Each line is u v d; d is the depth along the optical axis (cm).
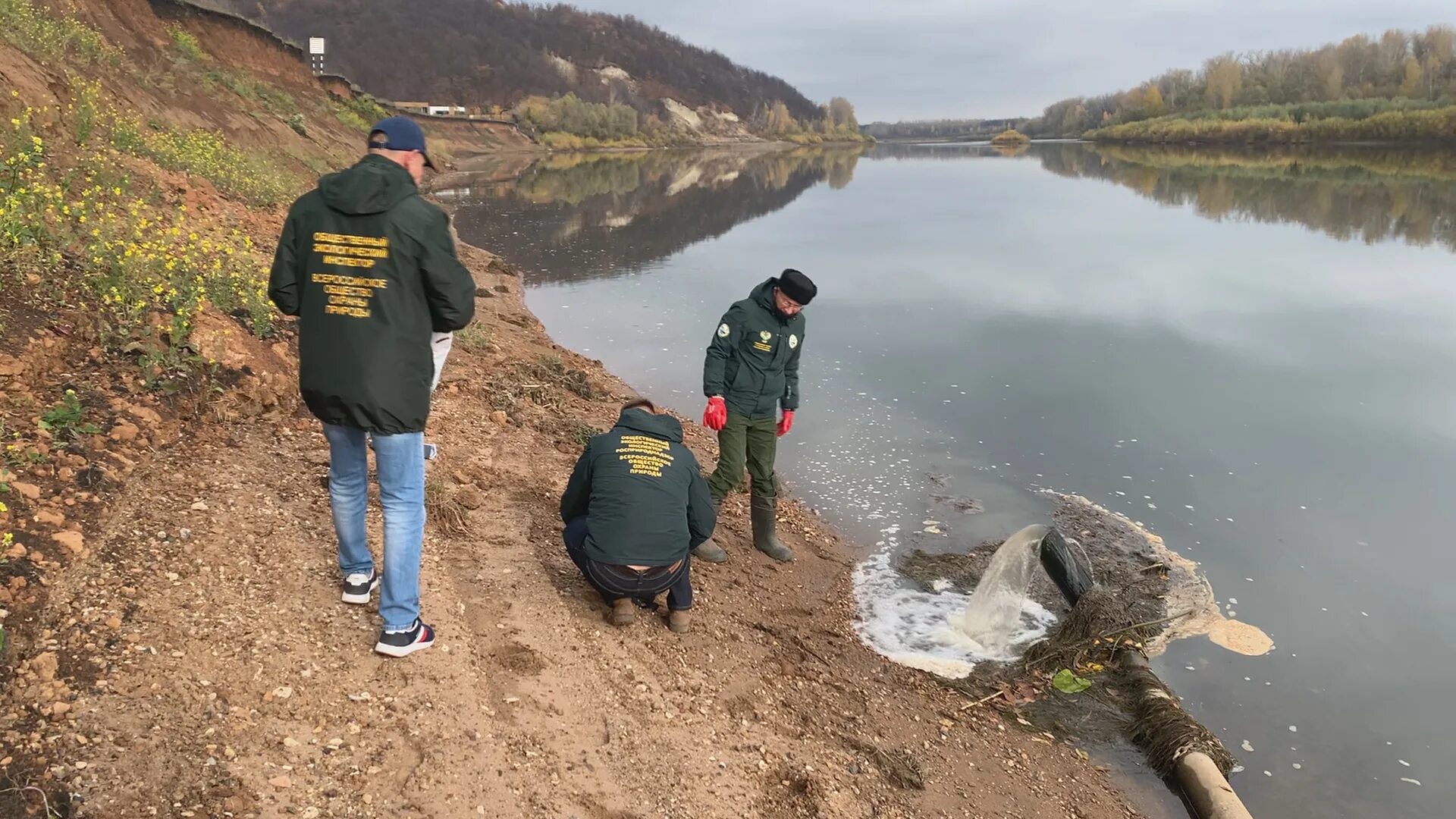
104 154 823
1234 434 842
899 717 443
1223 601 572
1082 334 1202
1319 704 479
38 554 333
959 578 602
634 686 389
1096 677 501
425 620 384
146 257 557
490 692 353
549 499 563
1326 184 3525
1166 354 1105
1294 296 1442
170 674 306
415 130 327
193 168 1023
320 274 310
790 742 393
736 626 491
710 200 3152
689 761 352
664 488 422
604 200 2992
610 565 413
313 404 323
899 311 1339
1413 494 717
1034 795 402
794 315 545
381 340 312
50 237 554
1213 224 2353
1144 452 801
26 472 371
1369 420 877
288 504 436
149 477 412
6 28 891
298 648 340
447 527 480
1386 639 536
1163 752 434
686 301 1359
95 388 451
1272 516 681
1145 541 644
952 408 910
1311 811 407
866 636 531
